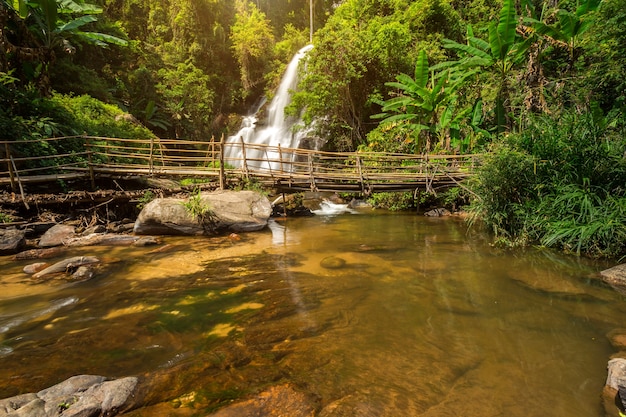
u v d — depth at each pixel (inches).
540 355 97.8
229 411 74.2
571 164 208.2
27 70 426.3
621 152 207.0
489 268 177.8
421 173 343.6
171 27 911.0
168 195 321.7
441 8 581.0
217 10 943.7
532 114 278.2
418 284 156.4
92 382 84.8
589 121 216.5
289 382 85.3
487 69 389.7
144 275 173.8
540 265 180.1
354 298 141.0
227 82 953.5
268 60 991.6
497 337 108.1
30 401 75.9
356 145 565.6
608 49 282.7
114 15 851.4
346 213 383.9
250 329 115.6
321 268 182.5
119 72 708.7
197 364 93.7
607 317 120.5
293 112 595.5
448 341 105.8
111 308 135.2
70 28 442.0
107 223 285.7
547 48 350.0
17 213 265.6
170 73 786.2
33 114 372.8
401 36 531.2
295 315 125.9
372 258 200.5
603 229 182.2
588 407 76.1
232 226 274.8
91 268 179.0
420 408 76.1
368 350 100.9
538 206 213.6
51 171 330.3
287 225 309.9
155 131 735.7
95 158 373.4
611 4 281.7
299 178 339.6
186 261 197.3
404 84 434.3
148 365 95.8
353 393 81.3
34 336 113.5
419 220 329.1
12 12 413.1
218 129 884.6
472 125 384.5
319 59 540.1
